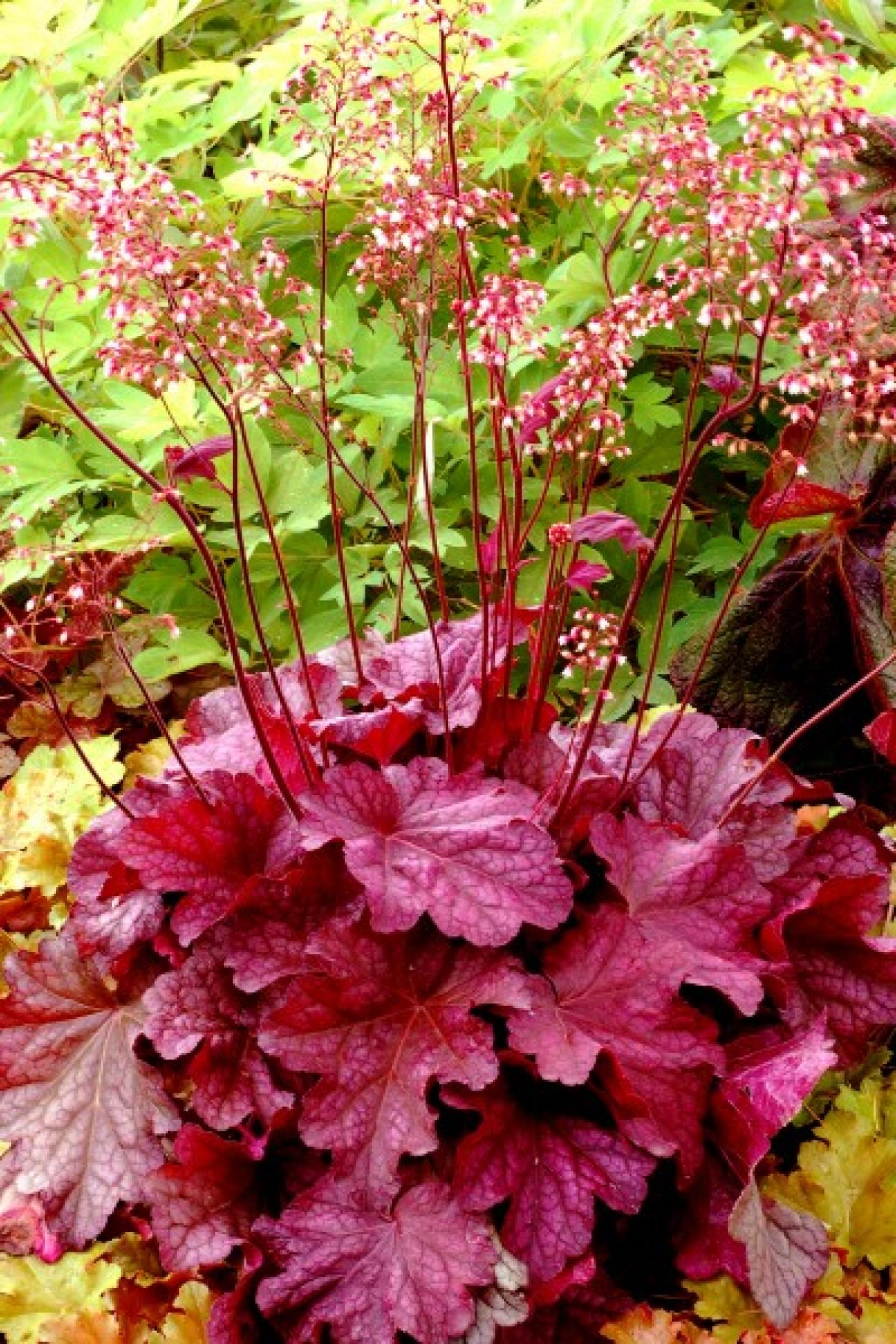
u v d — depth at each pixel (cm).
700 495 165
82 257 153
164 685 157
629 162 142
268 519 121
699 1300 117
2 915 139
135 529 146
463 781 124
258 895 122
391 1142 116
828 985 125
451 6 135
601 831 123
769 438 164
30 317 156
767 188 114
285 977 121
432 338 153
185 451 115
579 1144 117
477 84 118
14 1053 123
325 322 123
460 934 116
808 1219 117
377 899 116
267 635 154
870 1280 119
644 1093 117
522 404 120
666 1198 121
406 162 134
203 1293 117
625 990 119
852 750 156
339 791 121
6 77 177
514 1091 120
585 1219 116
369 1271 115
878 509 145
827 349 113
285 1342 116
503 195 117
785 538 160
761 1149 115
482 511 152
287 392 126
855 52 154
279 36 184
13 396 155
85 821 143
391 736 127
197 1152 118
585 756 127
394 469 157
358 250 157
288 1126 121
